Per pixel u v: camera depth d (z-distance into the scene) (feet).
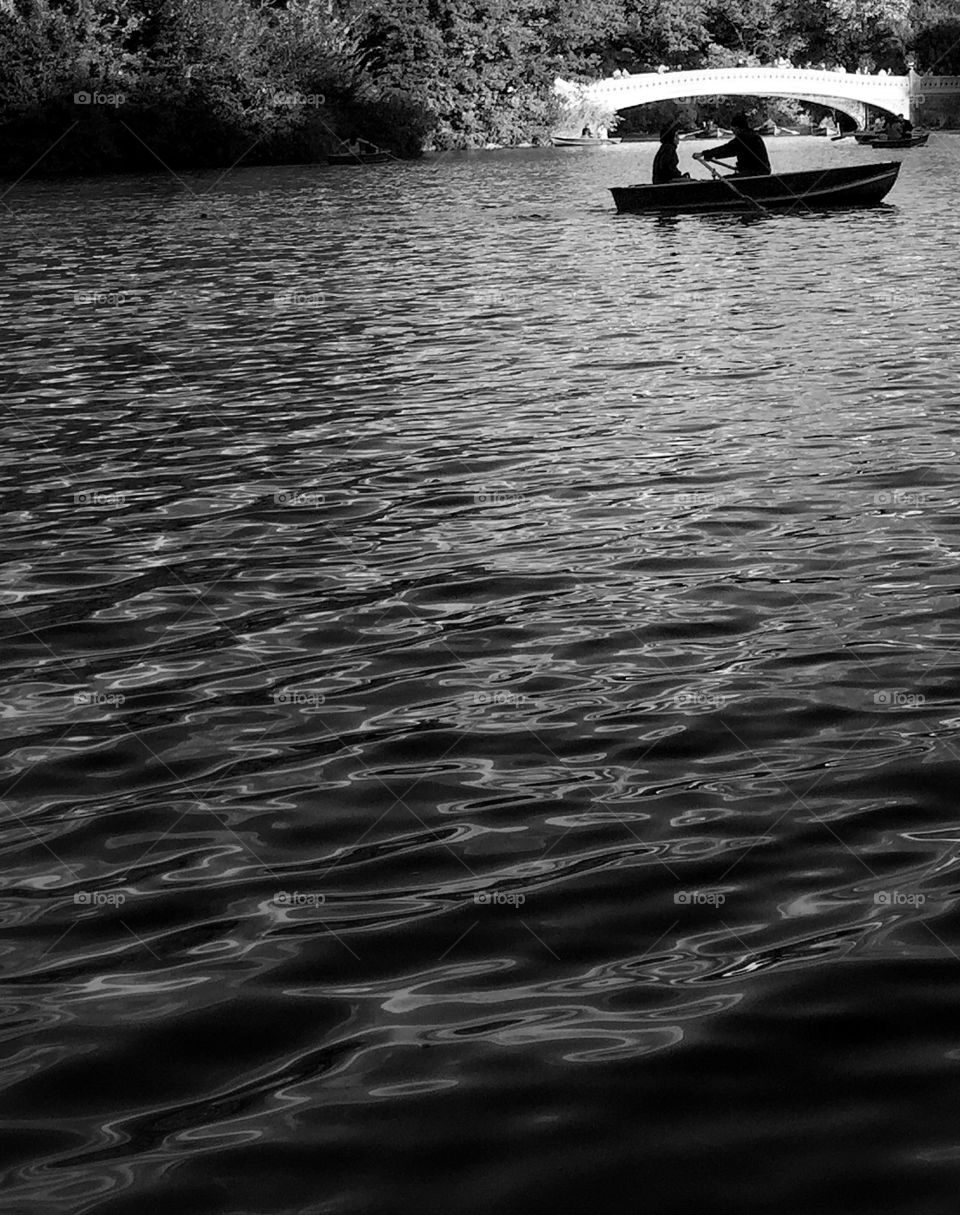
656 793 17.66
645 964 14.08
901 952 14.08
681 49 243.60
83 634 23.44
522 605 24.08
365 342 50.06
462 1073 12.47
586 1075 12.37
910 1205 10.82
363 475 32.55
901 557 25.61
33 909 15.48
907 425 34.78
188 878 16.02
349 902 15.43
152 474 33.30
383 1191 11.12
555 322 52.49
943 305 52.54
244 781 18.29
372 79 187.01
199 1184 11.24
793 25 253.85
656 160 97.55
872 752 18.51
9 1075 12.64
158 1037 13.14
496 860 16.20
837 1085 12.14
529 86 211.61
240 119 168.55
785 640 22.20
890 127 182.70
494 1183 11.17
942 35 250.37
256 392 42.29
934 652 21.53
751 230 82.53
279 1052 12.87
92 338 52.85
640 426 35.94
